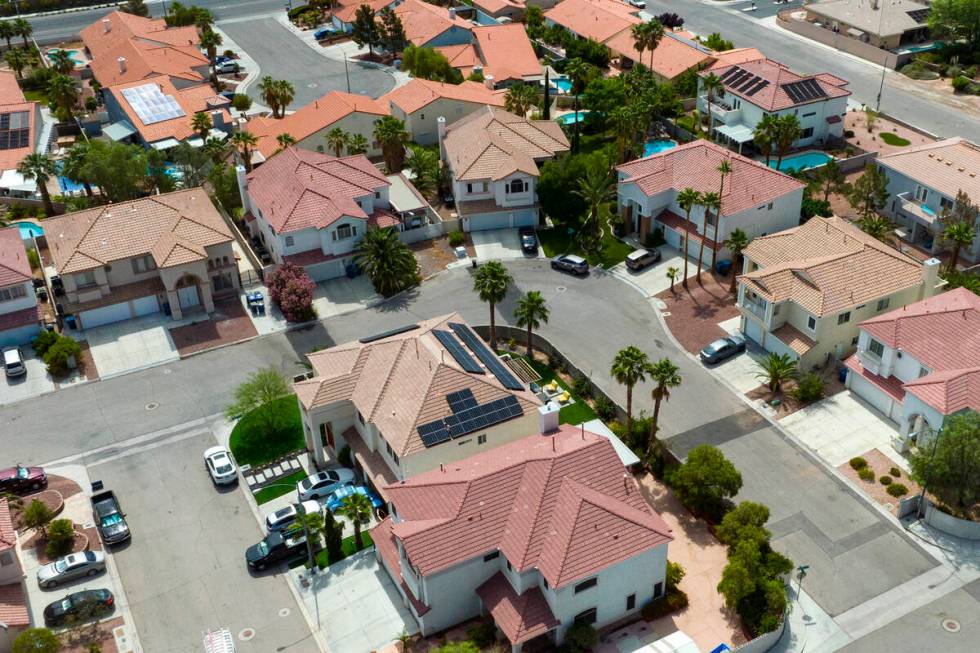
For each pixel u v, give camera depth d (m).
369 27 151.00
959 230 84.69
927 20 140.88
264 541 64.06
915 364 71.00
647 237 98.19
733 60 130.75
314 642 58.31
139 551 65.44
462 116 123.31
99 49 152.62
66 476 72.38
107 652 58.03
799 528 64.25
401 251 92.81
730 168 88.31
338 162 100.25
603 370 81.25
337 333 87.88
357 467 70.75
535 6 161.25
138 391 81.44
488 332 86.12
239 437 75.44
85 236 89.12
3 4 183.25
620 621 58.28
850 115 124.88
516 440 67.12
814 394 74.94
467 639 57.19
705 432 73.31
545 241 100.50
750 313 81.00
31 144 119.31
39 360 85.56
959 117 123.56
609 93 120.00
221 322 89.94
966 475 61.44
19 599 58.97
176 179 111.38
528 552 55.66
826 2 153.25
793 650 55.94
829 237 84.00
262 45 161.00
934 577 60.47
